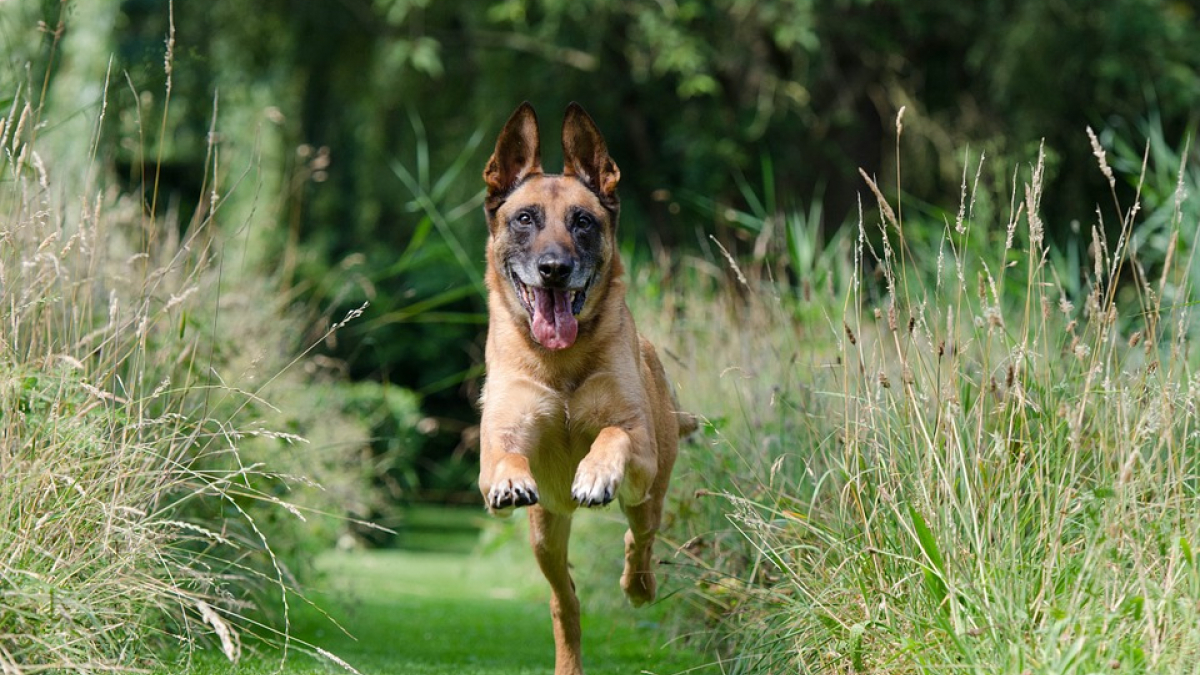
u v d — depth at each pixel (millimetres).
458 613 11648
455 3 23547
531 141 7828
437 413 28141
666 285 11898
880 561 6387
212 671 7156
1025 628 5527
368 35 24359
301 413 10828
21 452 5992
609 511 11266
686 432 8445
